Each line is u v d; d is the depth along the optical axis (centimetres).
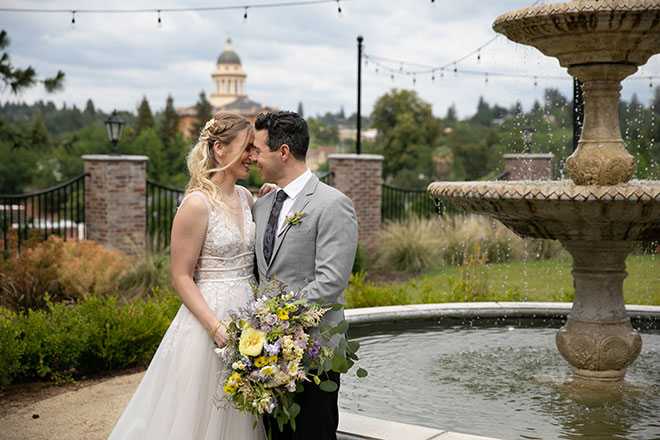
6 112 9175
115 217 1087
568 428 348
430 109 5778
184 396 287
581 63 401
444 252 1247
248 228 304
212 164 297
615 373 421
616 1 355
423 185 5447
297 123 283
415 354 515
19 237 1023
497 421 361
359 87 1340
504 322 629
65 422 422
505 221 408
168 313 612
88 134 7681
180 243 288
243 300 297
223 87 14125
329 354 263
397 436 305
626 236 379
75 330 534
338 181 1255
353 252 273
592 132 407
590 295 420
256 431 299
